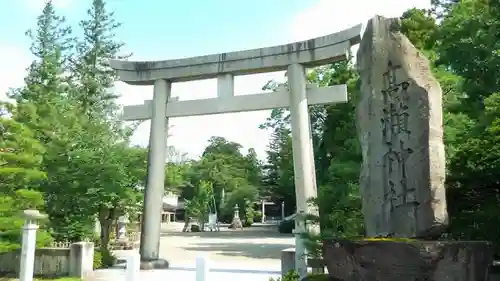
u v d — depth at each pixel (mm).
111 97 34594
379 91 9375
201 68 18859
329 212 12156
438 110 8656
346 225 11367
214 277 16125
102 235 21344
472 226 10219
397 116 8992
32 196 15453
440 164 8430
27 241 13344
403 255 7566
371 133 9375
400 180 8750
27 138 16016
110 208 21078
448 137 12297
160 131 19078
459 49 11047
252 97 18094
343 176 15031
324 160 26094
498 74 10711
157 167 18875
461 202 10680
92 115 30844
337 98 17094
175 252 26750
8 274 16938
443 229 8250
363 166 9555
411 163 8617
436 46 14477
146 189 18906
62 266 17109
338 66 25797
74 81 34781
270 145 52062
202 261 11500
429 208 8250
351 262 8266
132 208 22812
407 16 18672
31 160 15836
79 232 19250
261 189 62250
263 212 70438
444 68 15734
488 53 10742
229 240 36875
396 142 8922
